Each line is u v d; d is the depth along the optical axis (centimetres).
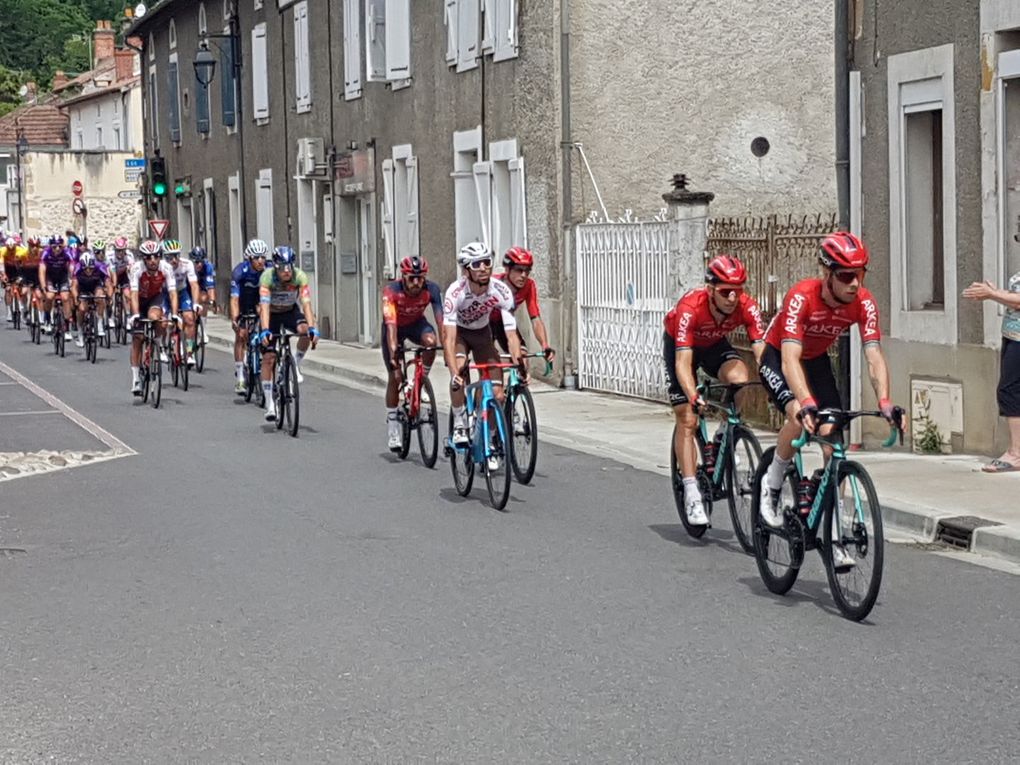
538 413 2008
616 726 692
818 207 2444
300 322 1847
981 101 1432
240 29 4091
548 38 2320
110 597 984
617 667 793
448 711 721
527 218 2420
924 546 1120
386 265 3089
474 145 2623
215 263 4522
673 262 1978
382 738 681
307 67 3528
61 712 732
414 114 2919
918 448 1547
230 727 702
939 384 1514
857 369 1641
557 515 1265
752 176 2416
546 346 1480
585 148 2336
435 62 2795
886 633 855
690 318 1084
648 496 1360
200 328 2767
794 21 2408
